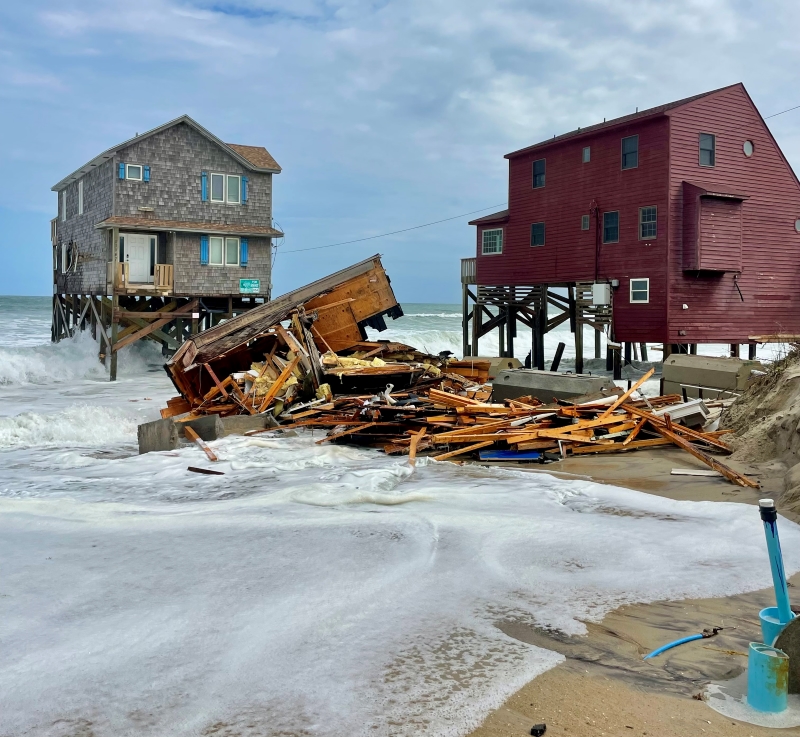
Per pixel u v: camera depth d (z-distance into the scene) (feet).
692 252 91.86
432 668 15.40
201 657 16.07
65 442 55.77
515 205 115.03
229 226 115.75
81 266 124.16
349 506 30.81
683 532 25.89
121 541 25.67
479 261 122.42
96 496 35.01
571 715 13.48
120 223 106.93
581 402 54.54
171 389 90.99
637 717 13.44
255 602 19.36
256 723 13.29
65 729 13.20
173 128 111.55
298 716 13.51
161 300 121.39
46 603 19.56
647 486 35.19
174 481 38.68
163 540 25.71
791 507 28.35
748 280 98.17
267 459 44.21
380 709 13.69
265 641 16.81
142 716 13.62
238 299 121.39
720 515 28.53
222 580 21.20
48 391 88.28
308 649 16.38
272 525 27.40
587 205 102.89
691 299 93.81
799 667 14.05
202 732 13.03
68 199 133.08
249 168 117.39
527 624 17.87
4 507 31.14
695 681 14.99
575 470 39.29
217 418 52.24
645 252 94.99
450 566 22.16
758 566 22.00
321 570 21.94
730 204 93.66
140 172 109.60
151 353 122.52
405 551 23.75
